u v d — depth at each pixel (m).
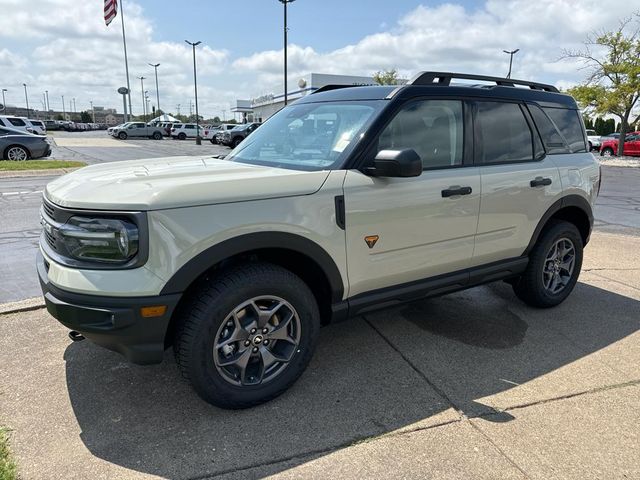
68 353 3.35
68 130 74.88
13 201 9.28
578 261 4.47
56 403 2.79
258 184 2.62
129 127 44.72
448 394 2.98
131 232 2.32
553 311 4.35
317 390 3.01
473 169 3.49
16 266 5.29
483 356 3.48
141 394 2.90
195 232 2.42
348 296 3.05
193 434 2.56
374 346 3.60
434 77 3.46
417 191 3.14
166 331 2.48
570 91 27.88
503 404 2.89
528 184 3.81
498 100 3.77
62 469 2.29
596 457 2.44
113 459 2.37
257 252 2.79
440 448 2.49
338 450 2.47
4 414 2.68
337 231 2.84
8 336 3.57
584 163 4.39
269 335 2.78
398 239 3.12
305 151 3.25
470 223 3.48
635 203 11.27
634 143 29.03
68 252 2.44
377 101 3.24
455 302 4.52
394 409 2.82
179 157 3.98
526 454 2.46
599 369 3.32
